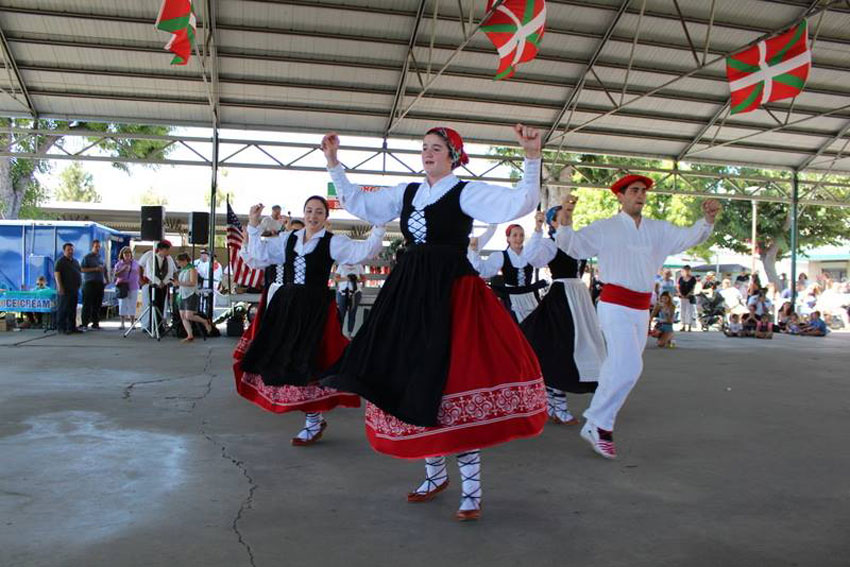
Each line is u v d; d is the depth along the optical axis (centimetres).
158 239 980
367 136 1266
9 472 305
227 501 275
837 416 486
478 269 521
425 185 263
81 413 437
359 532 245
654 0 1040
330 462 338
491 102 1223
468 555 226
